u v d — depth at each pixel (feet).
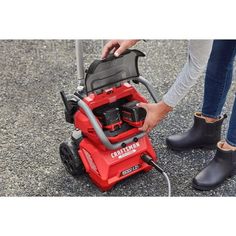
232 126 6.60
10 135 7.84
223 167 6.86
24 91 8.86
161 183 6.95
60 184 6.97
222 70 6.70
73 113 6.69
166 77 9.09
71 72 9.31
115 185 6.92
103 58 6.51
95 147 6.60
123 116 6.68
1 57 9.84
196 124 7.36
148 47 9.98
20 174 7.13
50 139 7.75
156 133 7.85
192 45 5.59
